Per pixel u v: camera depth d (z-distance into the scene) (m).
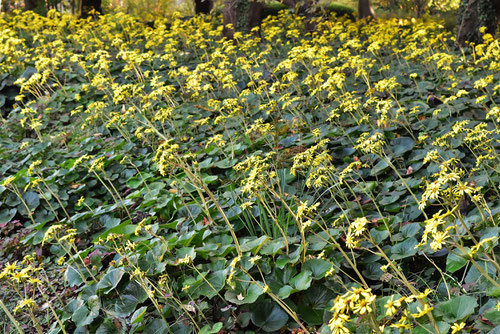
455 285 2.92
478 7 8.98
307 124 5.62
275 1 15.41
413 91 6.39
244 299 2.88
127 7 17.02
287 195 4.08
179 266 3.31
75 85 7.68
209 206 4.05
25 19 11.06
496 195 3.97
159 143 5.52
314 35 10.84
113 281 3.18
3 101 7.64
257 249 3.22
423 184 3.95
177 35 10.39
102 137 6.20
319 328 2.85
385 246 3.37
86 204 4.43
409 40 9.09
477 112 5.36
